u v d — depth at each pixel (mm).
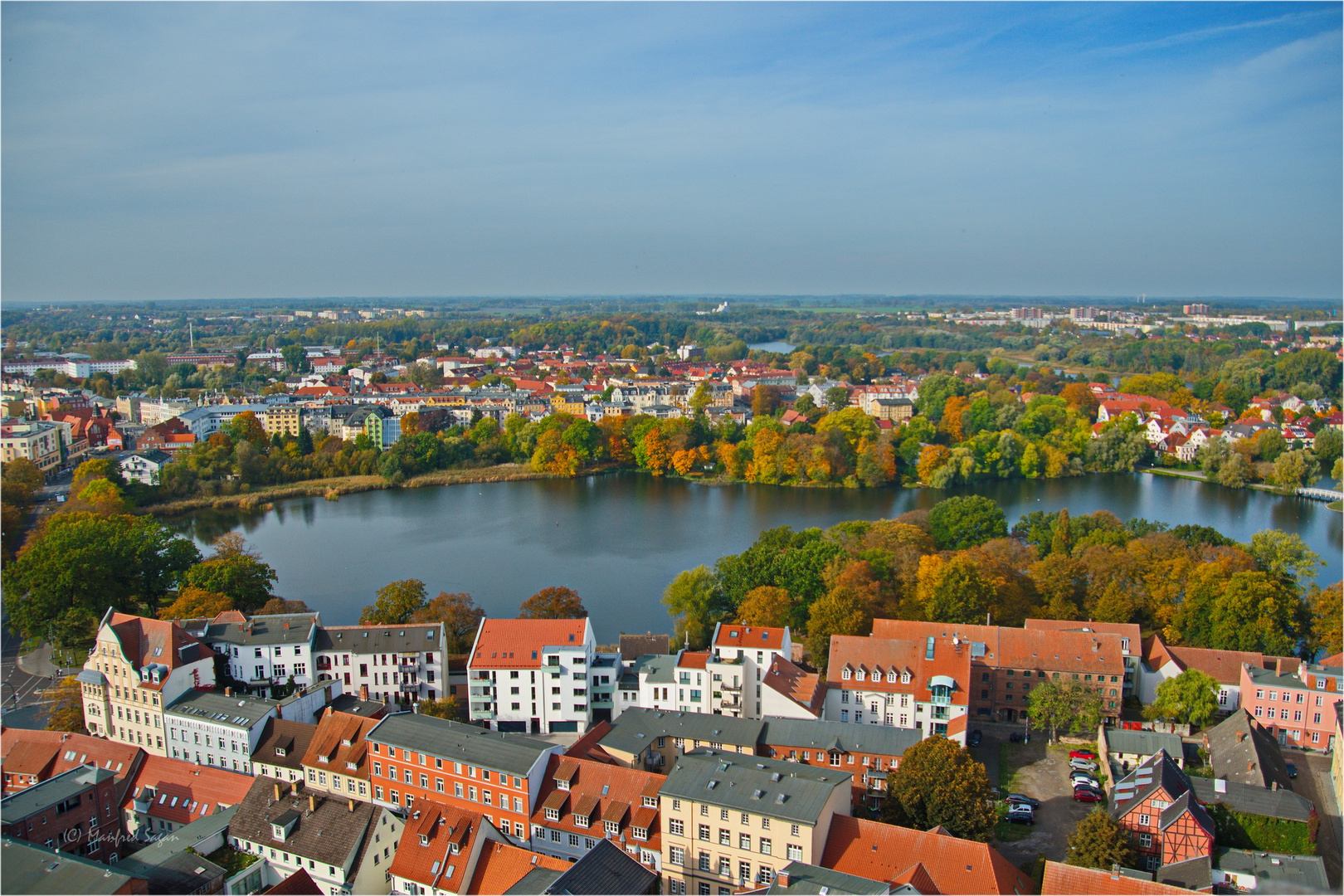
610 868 128250
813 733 180125
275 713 186875
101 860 159750
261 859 150500
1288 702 196625
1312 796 175000
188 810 165125
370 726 174750
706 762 153125
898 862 133625
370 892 144500
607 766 159375
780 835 138875
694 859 146750
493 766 159000
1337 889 144750
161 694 192375
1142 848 151125
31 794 158875
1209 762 184125
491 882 137000
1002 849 159000
